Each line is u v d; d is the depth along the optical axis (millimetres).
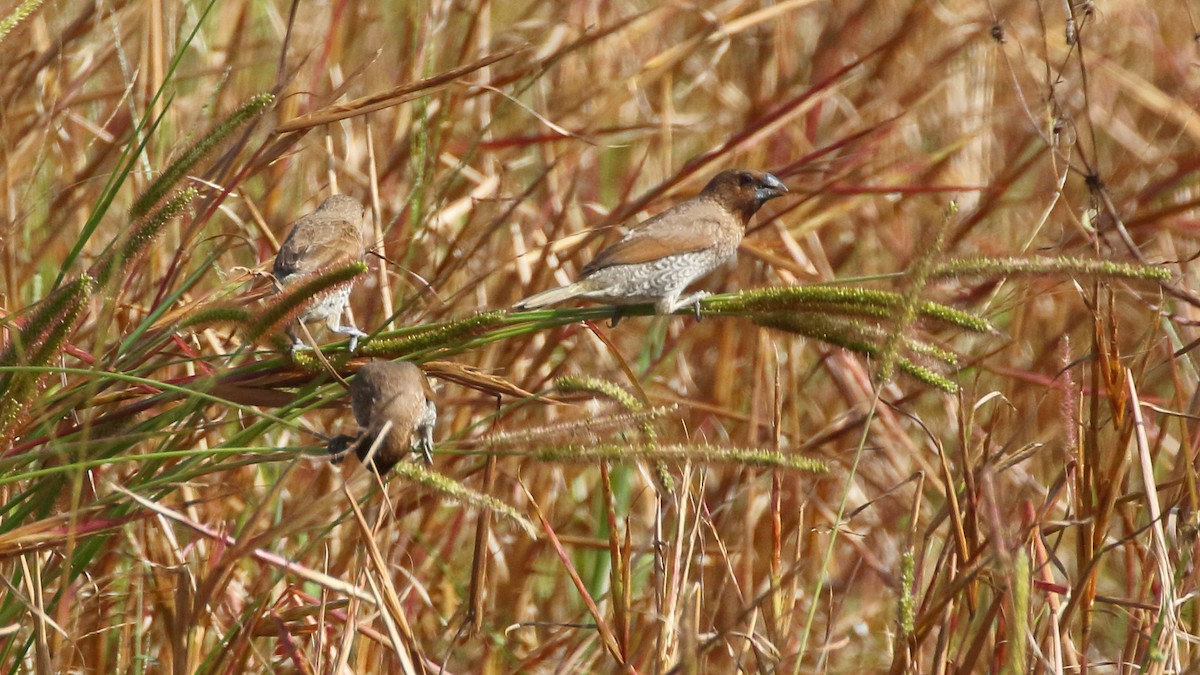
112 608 10125
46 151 11914
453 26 14984
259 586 10188
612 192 16453
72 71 13516
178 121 12727
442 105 11836
